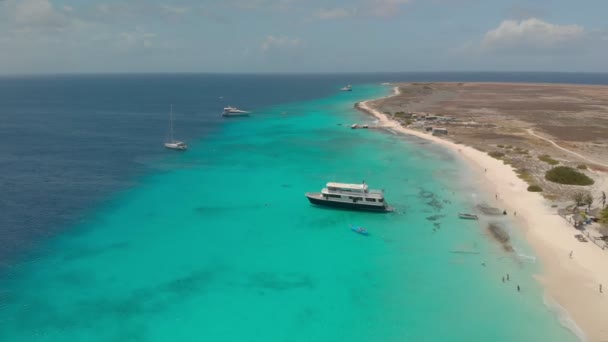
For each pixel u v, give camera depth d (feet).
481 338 129.59
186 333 133.39
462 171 301.63
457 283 159.02
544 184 262.67
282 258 180.04
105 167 320.91
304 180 287.89
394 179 286.25
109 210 232.73
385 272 167.94
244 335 132.57
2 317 138.82
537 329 132.67
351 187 228.63
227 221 218.79
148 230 207.21
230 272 168.86
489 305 145.28
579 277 158.71
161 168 319.68
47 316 139.95
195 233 204.13
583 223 200.95
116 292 154.20
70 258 178.40
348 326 136.36
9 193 257.14
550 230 197.26
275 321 139.03
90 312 142.51
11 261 175.11
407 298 150.51
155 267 172.04
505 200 239.30
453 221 213.66
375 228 208.03
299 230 207.21
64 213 227.20
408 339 130.11
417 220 216.13
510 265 169.78
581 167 295.28
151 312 143.13
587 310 140.46
